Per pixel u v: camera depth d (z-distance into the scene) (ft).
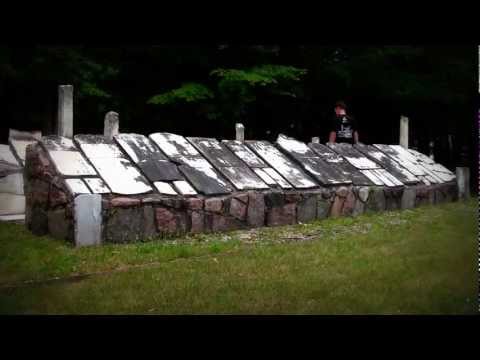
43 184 22.09
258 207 25.95
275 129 58.70
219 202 24.41
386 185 33.68
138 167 23.97
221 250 19.83
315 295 14.01
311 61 55.26
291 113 58.59
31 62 41.14
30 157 22.98
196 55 48.85
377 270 16.39
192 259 18.24
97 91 45.21
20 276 15.83
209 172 26.04
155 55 49.06
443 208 34.63
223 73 45.55
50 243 20.34
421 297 13.66
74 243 19.98
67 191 20.53
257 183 26.89
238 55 49.34
